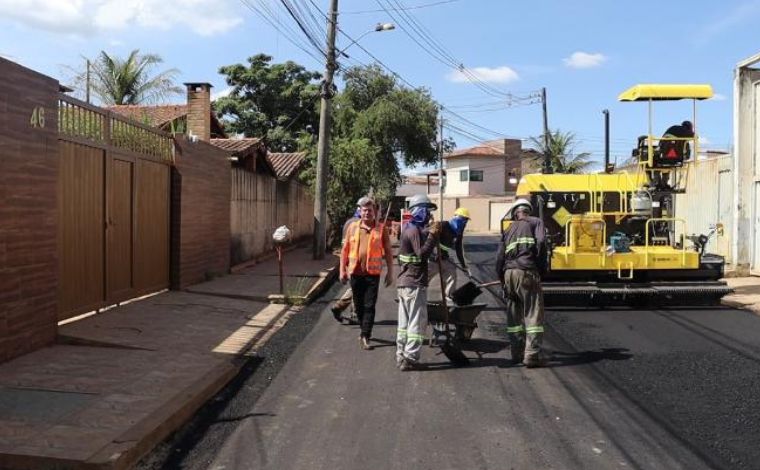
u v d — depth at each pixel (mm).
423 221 7371
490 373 7160
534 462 4754
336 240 24422
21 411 5340
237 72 39156
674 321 9961
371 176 24688
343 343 8648
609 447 5031
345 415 5785
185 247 12406
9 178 6789
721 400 6156
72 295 8648
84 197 8898
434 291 13625
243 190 17484
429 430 5406
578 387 6605
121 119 9984
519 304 7547
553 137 46312
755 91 15883
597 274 10773
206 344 8172
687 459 4801
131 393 5934
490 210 53406
